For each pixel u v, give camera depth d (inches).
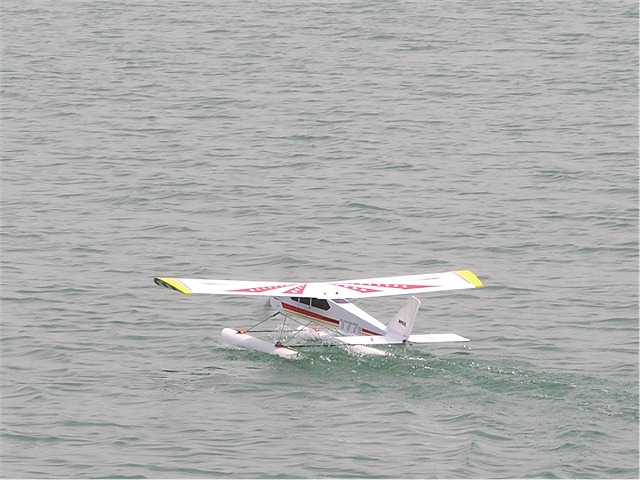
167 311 5590.6
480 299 5787.4
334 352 4788.4
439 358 4741.6
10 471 3814.0
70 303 5698.8
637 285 5974.4
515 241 6786.4
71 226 7126.0
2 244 6752.0
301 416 4185.5
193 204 7598.4
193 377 4645.7
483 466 3745.1
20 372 4749.0
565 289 5930.1
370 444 3937.0
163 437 4055.1
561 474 3671.3
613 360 4837.6
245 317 5511.8
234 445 3971.5
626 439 3922.2
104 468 3821.4
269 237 6884.8
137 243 6781.5
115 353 4987.7
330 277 6176.2
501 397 4298.7
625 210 7372.1
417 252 6609.3
